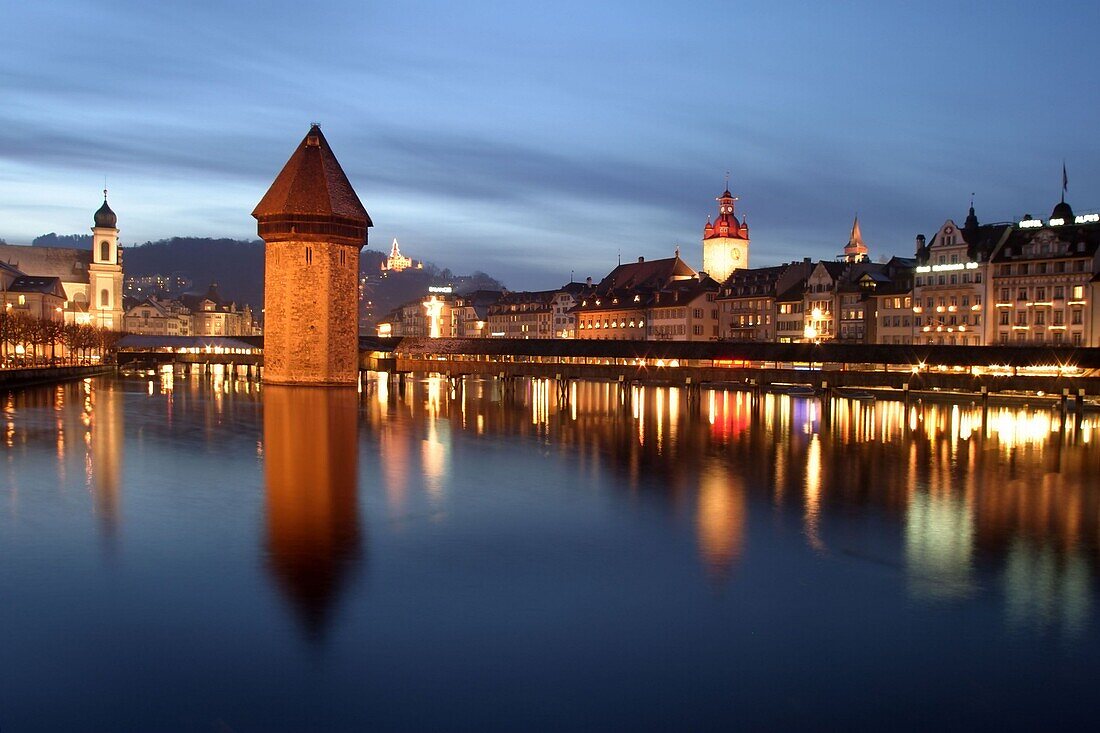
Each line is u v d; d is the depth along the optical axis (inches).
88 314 7751.0
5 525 1163.9
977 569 1003.9
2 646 765.9
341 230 3784.5
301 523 1192.2
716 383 4397.1
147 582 928.9
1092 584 952.3
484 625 819.4
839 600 894.4
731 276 6087.6
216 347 5526.6
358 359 3944.4
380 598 887.7
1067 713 667.4
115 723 642.8
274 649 761.6
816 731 639.1
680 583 943.7
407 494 1403.8
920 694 693.3
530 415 2787.9
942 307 4439.0
